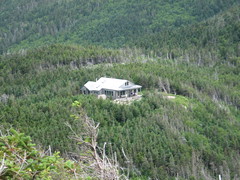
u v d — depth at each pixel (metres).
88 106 69.44
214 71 132.12
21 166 13.45
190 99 87.81
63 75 102.38
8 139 14.38
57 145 50.91
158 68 112.75
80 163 14.46
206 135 71.12
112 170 13.77
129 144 57.50
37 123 63.69
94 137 14.61
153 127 65.38
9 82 107.06
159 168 54.84
